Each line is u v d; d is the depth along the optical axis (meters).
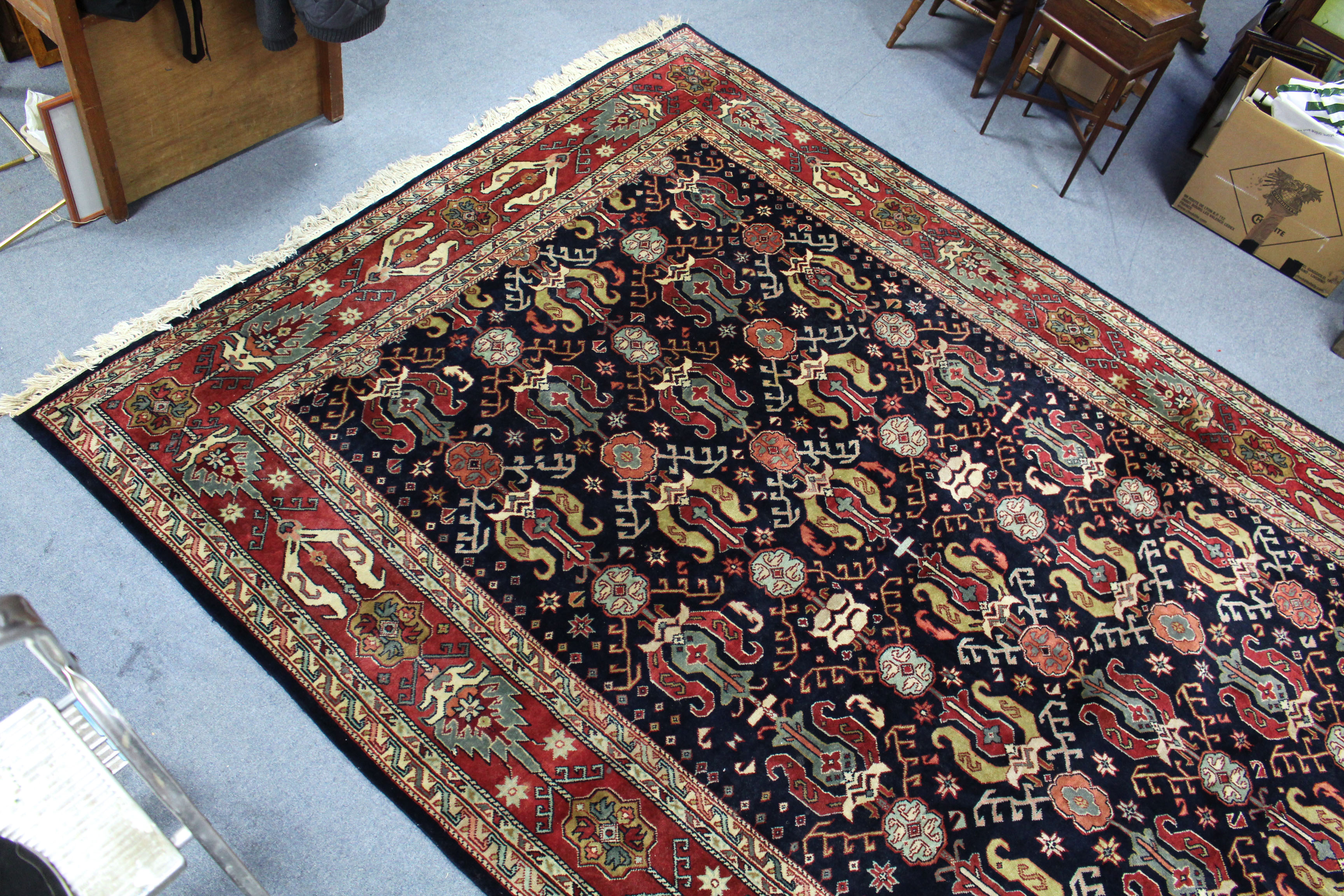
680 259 3.70
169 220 3.43
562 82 4.18
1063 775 2.78
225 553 2.77
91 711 1.78
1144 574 3.21
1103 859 2.67
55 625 2.58
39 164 3.46
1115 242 4.15
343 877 2.37
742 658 2.84
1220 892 2.66
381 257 3.48
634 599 2.90
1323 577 3.29
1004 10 4.14
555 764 2.60
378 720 2.59
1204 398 3.70
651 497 3.10
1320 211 3.89
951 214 4.09
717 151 4.08
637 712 2.71
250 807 2.42
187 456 2.92
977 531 3.21
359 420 3.09
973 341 3.70
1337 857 2.76
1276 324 3.99
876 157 4.23
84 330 3.12
